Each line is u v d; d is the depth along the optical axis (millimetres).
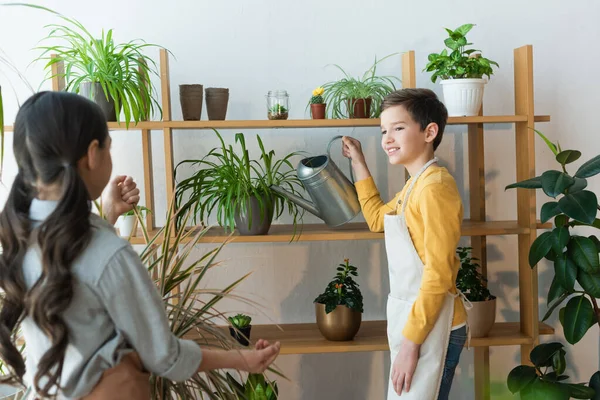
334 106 2279
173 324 1447
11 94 2367
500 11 2484
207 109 2219
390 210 2092
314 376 2551
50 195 1086
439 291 1723
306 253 2512
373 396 2570
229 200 2107
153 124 2113
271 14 2426
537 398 2111
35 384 1064
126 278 1075
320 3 2434
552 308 2250
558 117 2529
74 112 1082
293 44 2439
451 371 1836
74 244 1038
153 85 2414
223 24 2416
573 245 2131
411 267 1808
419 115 1879
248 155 2393
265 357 1291
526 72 2209
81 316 1072
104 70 2096
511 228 2232
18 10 2352
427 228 1741
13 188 1108
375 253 2531
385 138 1917
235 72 2436
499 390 2578
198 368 1185
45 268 1026
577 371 2623
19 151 1085
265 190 2170
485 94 2510
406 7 2459
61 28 2371
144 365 1139
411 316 1748
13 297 1077
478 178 2447
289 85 2453
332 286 2250
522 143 2262
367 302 2545
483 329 2268
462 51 2268
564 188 1973
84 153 1092
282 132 2467
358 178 2180
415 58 2482
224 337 1482
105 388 1122
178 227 2215
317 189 2166
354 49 2457
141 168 2445
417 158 1911
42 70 2375
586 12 2502
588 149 2547
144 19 2393
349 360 2553
